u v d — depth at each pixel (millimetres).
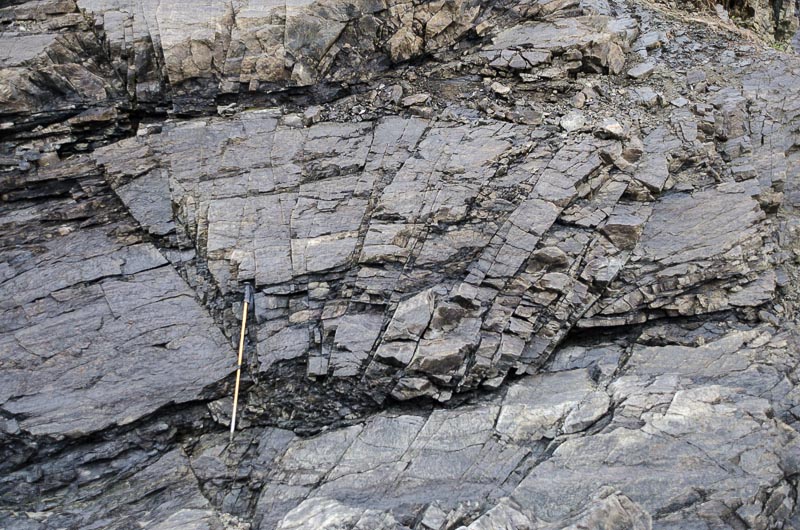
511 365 8289
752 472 6867
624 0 12828
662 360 8469
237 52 10031
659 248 9008
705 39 11992
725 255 8953
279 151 9609
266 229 8953
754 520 6531
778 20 17078
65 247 8953
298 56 10117
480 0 11133
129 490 7594
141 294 8609
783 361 8219
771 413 7398
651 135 9922
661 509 6656
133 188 9320
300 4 10195
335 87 10375
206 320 8500
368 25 10414
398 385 8078
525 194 9000
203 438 8109
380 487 7355
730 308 8891
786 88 10883
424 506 7066
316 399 8250
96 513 7344
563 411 7797
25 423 7660
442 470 7441
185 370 8164
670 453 7070
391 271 8586
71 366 8039
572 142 9477
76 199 9344
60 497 7559
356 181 9305
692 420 7324
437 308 8281
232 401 8195
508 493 7082
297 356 8273
